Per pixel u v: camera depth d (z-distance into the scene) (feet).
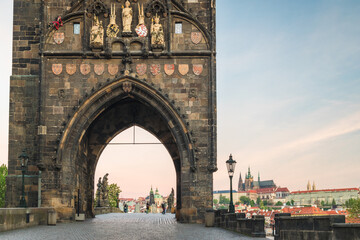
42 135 163.32
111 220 176.96
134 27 169.78
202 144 165.17
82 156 181.57
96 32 166.61
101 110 168.14
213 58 168.04
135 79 166.40
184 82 167.84
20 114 169.89
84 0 169.07
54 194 161.17
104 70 167.63
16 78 171.32
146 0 170.91
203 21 170.71
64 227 135.13
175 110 165.68
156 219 186.50
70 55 167.43
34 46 173.68
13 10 174.91
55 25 168.04
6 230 115.24
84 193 188.03
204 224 156.76
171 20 169.99
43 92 165.58
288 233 82.84
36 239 99.50
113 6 169.89
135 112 197.06
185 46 169.07
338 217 71.97
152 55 168.04
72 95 166.50
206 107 166.81
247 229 111.75
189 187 162.91
